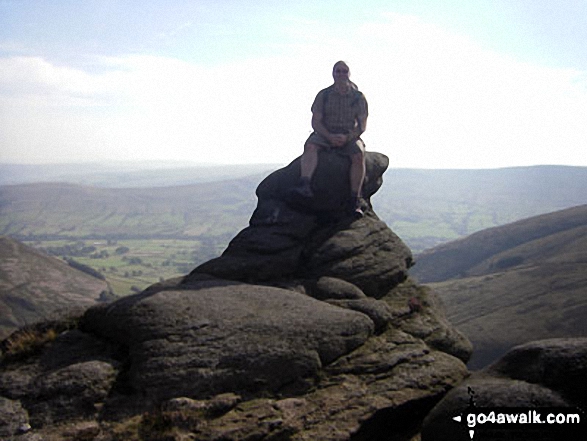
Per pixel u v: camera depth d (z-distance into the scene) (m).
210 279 13.87
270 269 14.59
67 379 9.77
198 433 9.08
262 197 17.48
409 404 10.57
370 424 9.97
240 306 11.78
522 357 10.09
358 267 15.05
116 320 11.15
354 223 16.53
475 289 169.12
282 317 11.47
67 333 11.58
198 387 9.91
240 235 15.96
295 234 15.75
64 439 8.84
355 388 10.64
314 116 16.39
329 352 11.20
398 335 12.71
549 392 9.02
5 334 12.62
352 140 16.50
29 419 9.20
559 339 10.22
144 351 10.25
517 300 147.12
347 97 16.30
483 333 125.88
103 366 10.16
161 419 9.17
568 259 173.25
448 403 9.52
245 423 9.36
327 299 13.62
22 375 10.08
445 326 13.80
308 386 10.52
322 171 16.25
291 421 9.59
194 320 10.98
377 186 18.44
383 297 15.08
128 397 9.72
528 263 193.12
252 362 10.37
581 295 134.50
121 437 8.95
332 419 9.85
